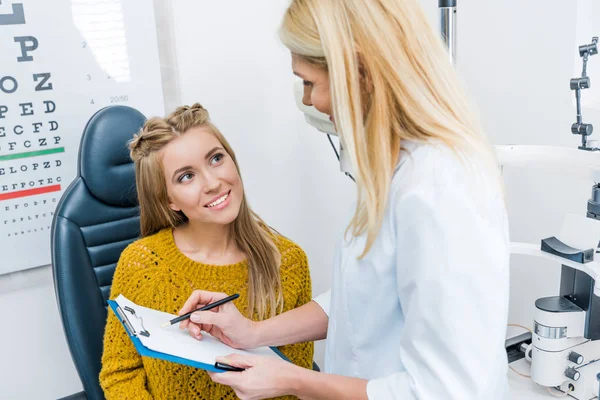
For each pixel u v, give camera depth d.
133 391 1.30
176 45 1.84
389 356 0.94
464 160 0.82
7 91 1.61
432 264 0.78
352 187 2.25
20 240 1.70
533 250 1.37
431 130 0.81
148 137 1.28
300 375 0.95
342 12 0.79
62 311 1.47
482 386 0.79
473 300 0.77
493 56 1.88
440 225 0.78
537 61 1.75
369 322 0.93
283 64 2.02
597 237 1.28
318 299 1.25
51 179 1.72
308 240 2.22
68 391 1.89
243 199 1.35
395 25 0.81
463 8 1.95
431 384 0.80
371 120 0.82
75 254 1.48
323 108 0.89
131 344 1.32
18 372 1.79
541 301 1.37
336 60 0.78
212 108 1.94
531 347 1.48
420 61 0.81
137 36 1.77
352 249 0.93
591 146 1.35
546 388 1.39
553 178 1.74
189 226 1.38
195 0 1.83
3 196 1.65
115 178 1.51
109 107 1.53
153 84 1.83
